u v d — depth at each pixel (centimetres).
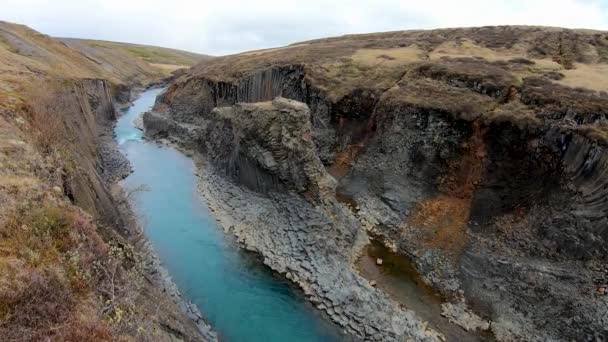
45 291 1055
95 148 4306
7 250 1135
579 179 2639
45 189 1588
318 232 3066
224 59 8788
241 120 4041
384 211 3575
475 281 2680
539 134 2966
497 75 3909
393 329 2312
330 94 4750
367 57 5506
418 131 3722
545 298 2375
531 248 2650
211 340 2122
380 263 2980
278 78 5794
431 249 3044
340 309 2459
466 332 2362
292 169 3441
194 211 3712
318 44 8050
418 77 4409
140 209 3647
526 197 2902
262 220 3397
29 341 912
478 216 3067
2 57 4084
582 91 3362
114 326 1110
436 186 3459
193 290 2591
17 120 2200
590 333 2134
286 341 2233
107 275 1355
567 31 5691
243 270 2841
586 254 2405
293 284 2712
